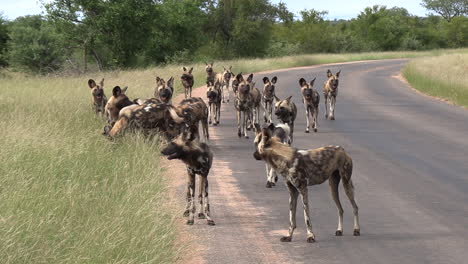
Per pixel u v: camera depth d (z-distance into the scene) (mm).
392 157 15477
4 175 10000
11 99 20266
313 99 19547
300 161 8758
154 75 36875
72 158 12055
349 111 25719
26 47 50000
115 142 13828
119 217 8641
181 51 67062
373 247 8602
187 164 9875
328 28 119688
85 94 23469
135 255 7492
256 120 20859
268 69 58688
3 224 7523
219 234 9258
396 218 10086
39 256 7078
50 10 52938
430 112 25375
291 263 7961
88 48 56750
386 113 25016
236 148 16891
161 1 63719
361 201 11211
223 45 89188
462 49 104188
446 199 11289
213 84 21656
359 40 115750
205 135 16750
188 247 8531
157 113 14281
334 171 9141
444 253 8305
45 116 16516
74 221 8664
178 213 10047
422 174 13461
